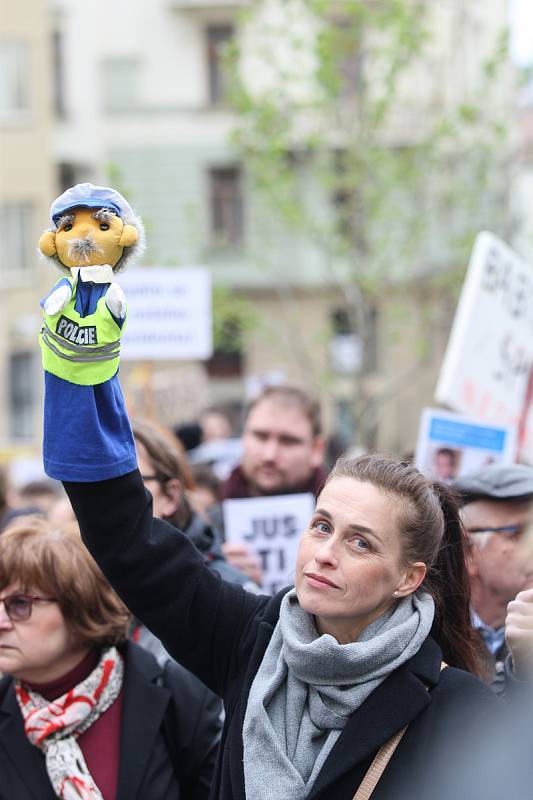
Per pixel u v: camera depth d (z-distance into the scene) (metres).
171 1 30.09
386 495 2.79
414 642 2.73
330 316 31.05
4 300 26.66
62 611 3.52
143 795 3.46
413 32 18.05
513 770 2.34
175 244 30.94
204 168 30.75
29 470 11.62
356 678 2.70
